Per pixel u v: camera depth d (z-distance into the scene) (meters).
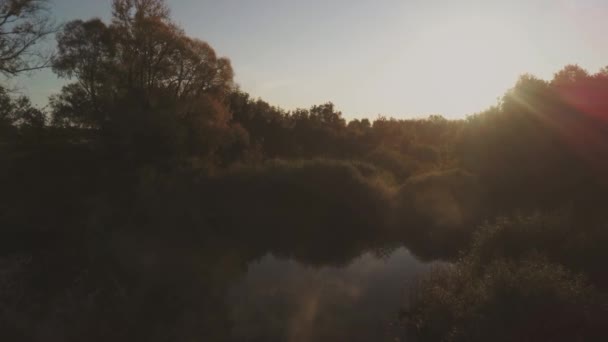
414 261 15.88
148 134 28.95
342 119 69.69
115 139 29.39
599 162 20.48
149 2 33.16
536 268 9.40
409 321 9.98
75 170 27.22
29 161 26.36
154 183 24.11
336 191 23.62
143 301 11.19
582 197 18.83
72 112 31.33
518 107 23.80
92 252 16.03
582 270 9.62
